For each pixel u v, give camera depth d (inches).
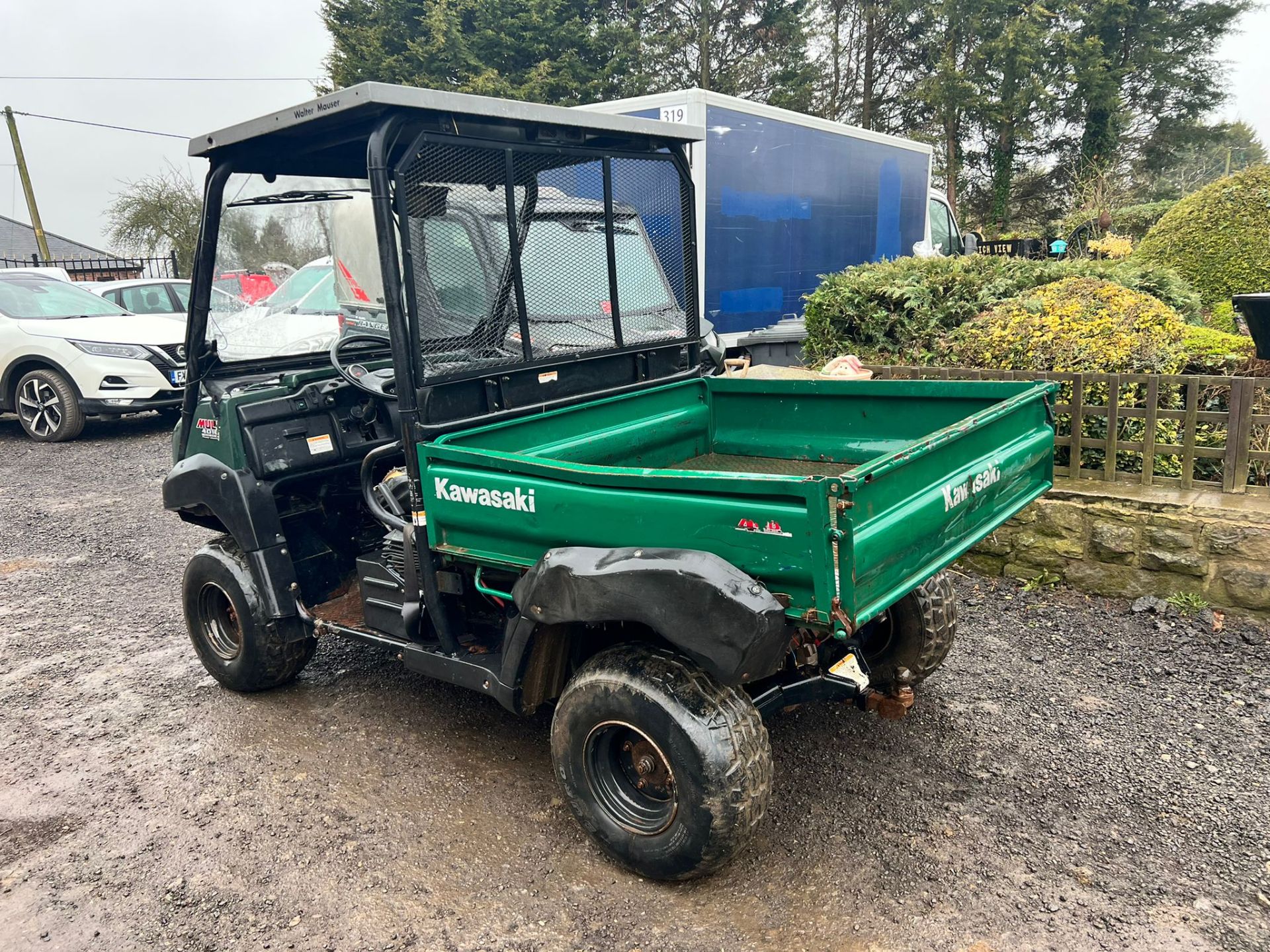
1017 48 1107.3
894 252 482.3
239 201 141.0
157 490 315.6
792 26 1208.8
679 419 156.9
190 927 102.0
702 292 320.5
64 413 390.3
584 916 101.1
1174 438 188.2
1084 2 1213.1
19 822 124.3
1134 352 198.1
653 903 103.0
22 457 372.8
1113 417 186.2
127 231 1286.9
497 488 108.9
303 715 152.2
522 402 130.0
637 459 148.3
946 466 106.3
